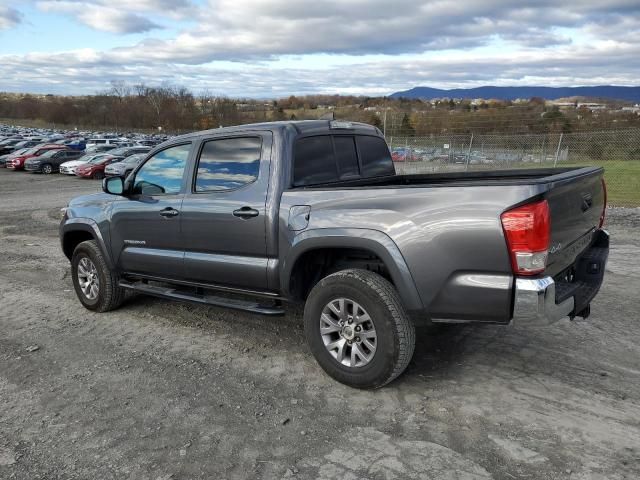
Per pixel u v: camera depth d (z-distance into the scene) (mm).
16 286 7035
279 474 2838
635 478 2711
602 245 4289
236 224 4266
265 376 4035
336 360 3809
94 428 3355
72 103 122312
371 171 5105
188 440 3186
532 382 3787
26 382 4051
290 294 4109
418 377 3922
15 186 25406
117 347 4719
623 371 3924
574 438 3076
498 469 2816
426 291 3428
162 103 96250
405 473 2807
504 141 19219
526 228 3084
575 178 3553
